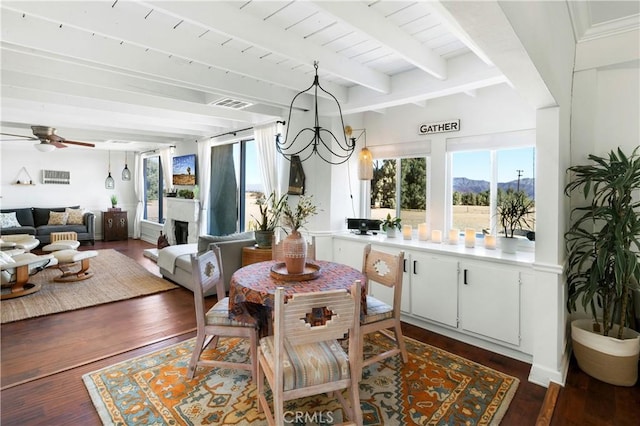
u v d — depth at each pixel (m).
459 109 3.48
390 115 4.10
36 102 3.86
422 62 2.62
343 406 1.99
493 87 3.24
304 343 1.64
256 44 2.25
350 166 4.30
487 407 2.11
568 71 2.50
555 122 2.30
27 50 2.45
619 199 2.27
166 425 1.93
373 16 2.15
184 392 2.23
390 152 4.11
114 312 3.67
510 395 2.23
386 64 3.06
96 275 5.14
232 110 4.69
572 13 2.34
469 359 2.72
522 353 2.70
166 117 4.76
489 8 1.09
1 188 7.53
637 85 2.57
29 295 4.17
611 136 2.67
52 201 8.20
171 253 4.79
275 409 1.62
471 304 2.97
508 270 2.74
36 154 7.95
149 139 6.96
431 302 3.24
